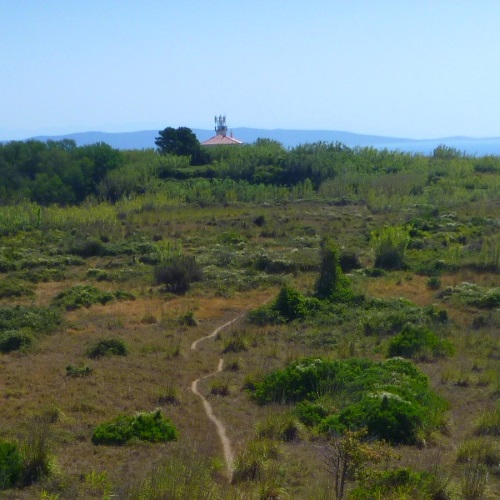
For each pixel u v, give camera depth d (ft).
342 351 57.36
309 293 78.89
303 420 40.91
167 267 88.17
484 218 129.59
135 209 155.43
